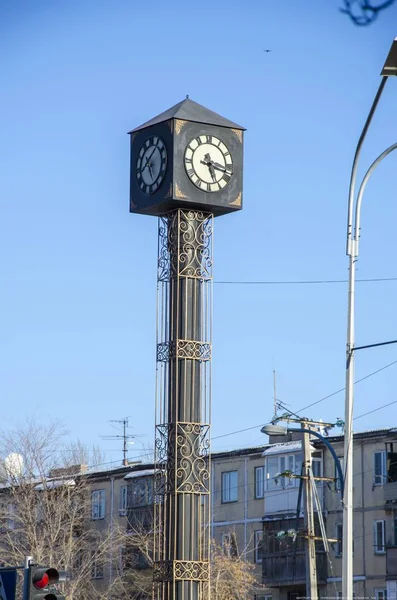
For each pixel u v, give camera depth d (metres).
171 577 47.84
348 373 35.69
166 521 48.66
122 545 85.12
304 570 83.12
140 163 51.72
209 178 50.75
